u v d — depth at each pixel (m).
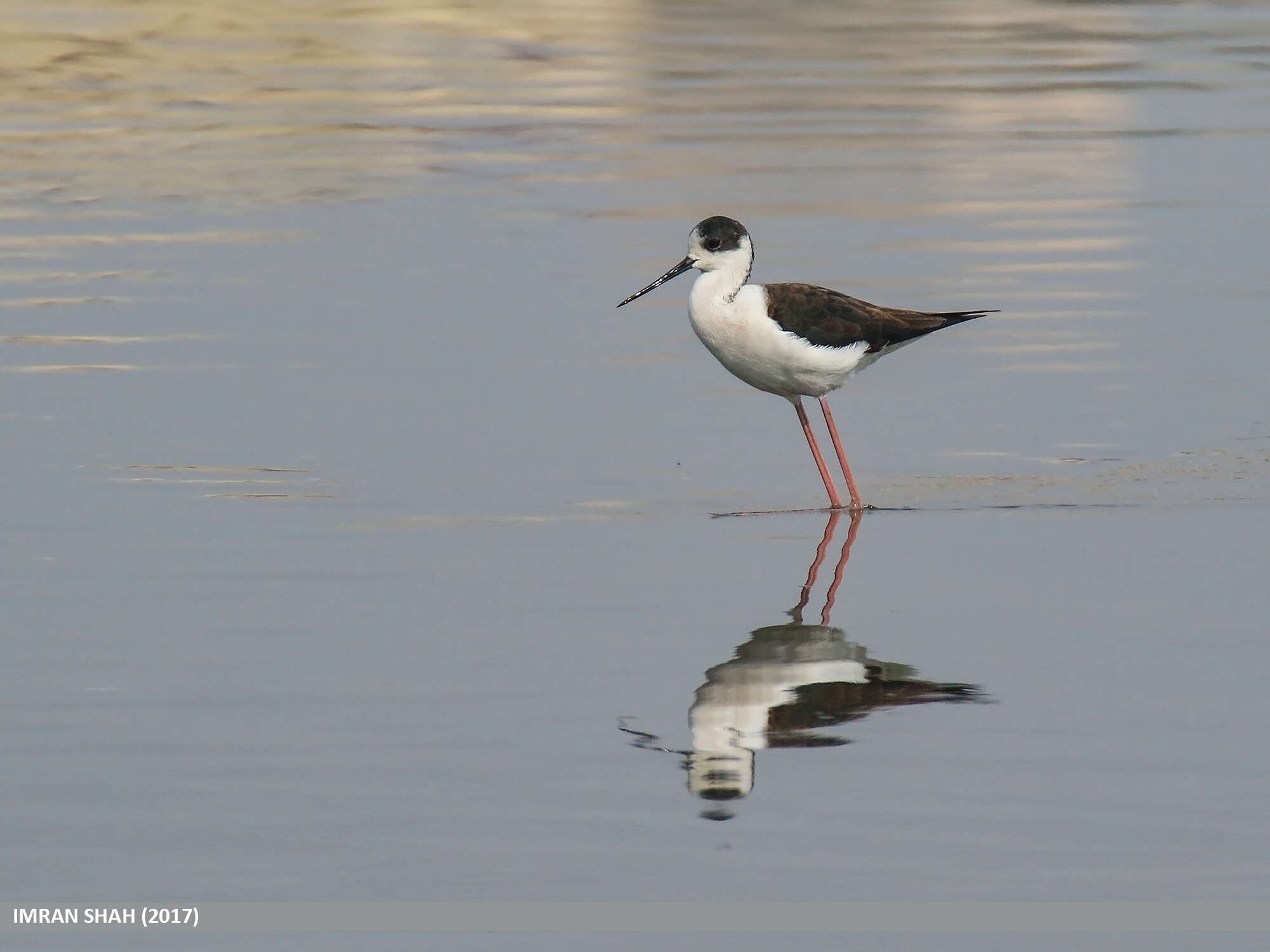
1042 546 12.30
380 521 12.84
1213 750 8.95
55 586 11.45
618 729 9.25
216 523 12.73
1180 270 19.88
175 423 14.98
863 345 13.53
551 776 8.73
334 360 16.69
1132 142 26.66
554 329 17.78
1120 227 21.73
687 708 9.51
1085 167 25.02
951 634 10.61
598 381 16.31
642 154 25.67
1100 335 17.61
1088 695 9.67
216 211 22.38
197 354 16.83
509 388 16.05
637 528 12.77
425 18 36.88
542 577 11.70
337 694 9.72
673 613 11.01
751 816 8.34
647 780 8.68
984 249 20.66
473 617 10.94
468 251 20.45
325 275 19.50
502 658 10.25
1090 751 8.96
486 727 9.29
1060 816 8.30
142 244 20.80
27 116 27.94
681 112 28.77
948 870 7.84
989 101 29.78
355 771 8.78
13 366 16.44
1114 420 15.23
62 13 36.09
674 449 14.62
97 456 14.20
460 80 31.30
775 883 7.74
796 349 13.31
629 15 38.91
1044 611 11.00
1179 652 10.27
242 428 14.89
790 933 7.35
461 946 7.28
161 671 10.05
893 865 7.88
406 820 8.28
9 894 7.60
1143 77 31.81
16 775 8.72
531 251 20.47
